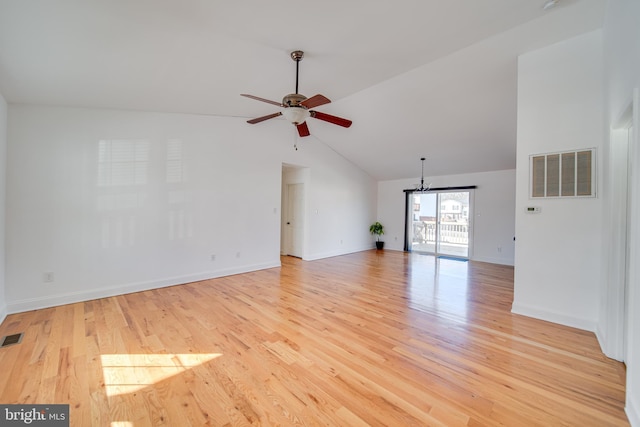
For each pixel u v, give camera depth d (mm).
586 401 1741
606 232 2453
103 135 3607
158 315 3059
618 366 2127
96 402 1698
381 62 2904
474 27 2395
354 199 7680
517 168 3111
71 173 3395
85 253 3498
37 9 1728
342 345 2430
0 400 1704
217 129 4688
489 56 3121
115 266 3717
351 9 2039
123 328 2727
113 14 1868
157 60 2559
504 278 4898
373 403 1714
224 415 1602
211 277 4652
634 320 1552
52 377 1938
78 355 2225
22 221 3111
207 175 4574
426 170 7133
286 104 2781
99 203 3586
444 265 6047
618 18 2049
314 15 2082
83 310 3186
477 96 3973
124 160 3770
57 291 3320
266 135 5398
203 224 4539
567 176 2812
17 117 3082
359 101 4637
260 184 5312
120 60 2479
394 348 2389
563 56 2814
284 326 2805
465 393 1813
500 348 2396
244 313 3139
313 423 1547
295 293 3904
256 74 3049
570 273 2824
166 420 1560
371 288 4195
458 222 7133
